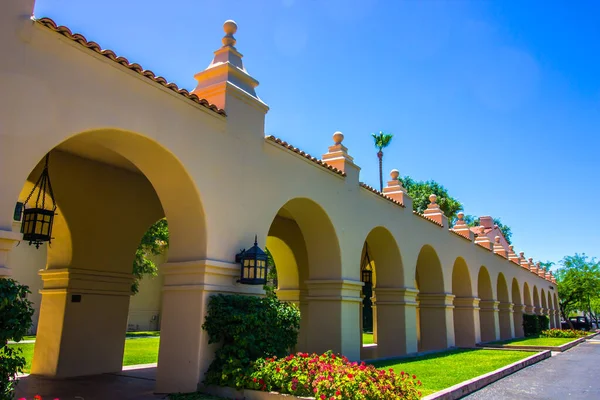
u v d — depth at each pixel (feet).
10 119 17.24
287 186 31.48
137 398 23.75
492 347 62.59
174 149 23.49
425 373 32.78
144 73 22.35
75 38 19.58
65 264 31.24
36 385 27.55
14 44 17.70
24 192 30.73
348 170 39.17
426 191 130.11
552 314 136.67
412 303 47.52
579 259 169.48
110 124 20.67
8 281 15.99
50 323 31.01
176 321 24.61
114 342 33.22
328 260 36.76
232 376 22.71
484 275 76.18
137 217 35.12
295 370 22.33
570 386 32.27
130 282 34.60
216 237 25.16
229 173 26.71
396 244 46.39
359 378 20.22
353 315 37.22
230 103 27.48
